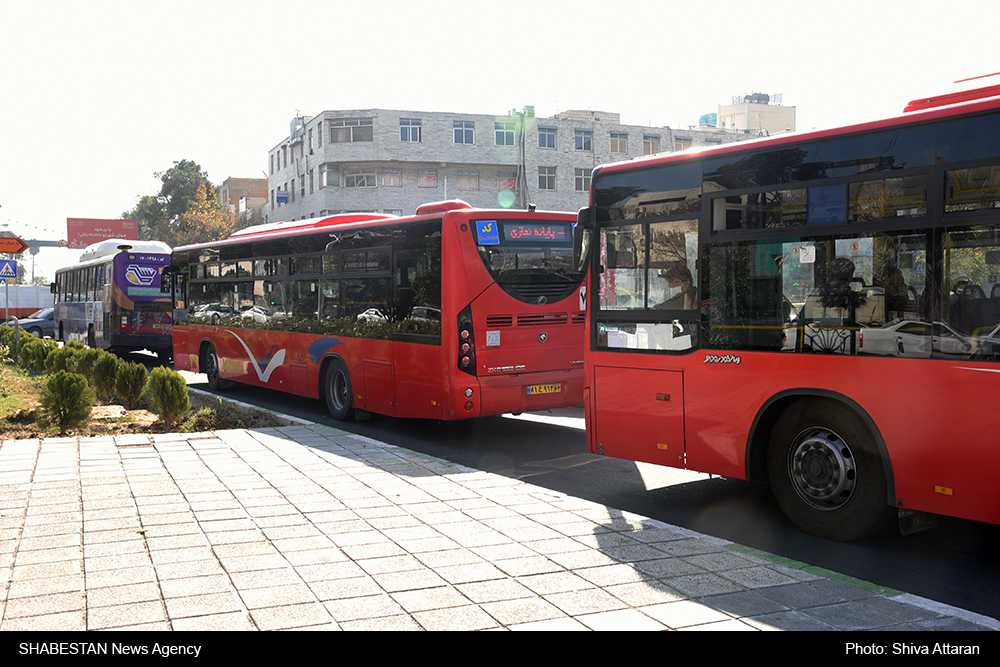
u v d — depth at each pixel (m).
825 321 5.73
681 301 6.71
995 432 4.85
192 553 5.18
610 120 61.12
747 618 4.15
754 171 6.20
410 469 7.78
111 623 4.07
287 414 12.75
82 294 26.67
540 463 8.93
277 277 13.61
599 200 7.41
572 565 4.95
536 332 10.24
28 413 11.17
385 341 10.80
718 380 6.41
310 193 58.75
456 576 4.75
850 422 5.64
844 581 4.70
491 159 56.94
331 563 4.98
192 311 17.05
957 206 5.07
